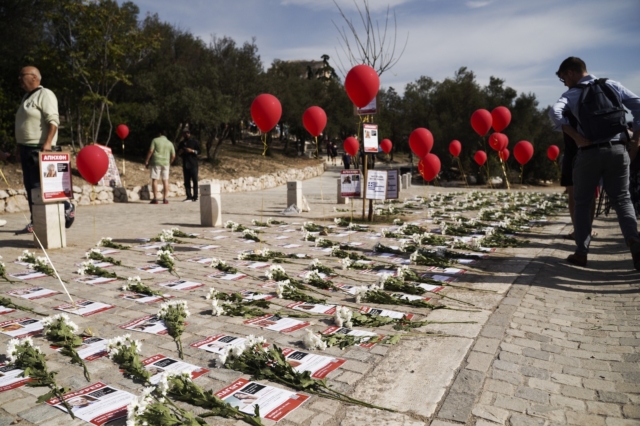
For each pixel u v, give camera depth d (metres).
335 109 41.50
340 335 3.53
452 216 12.05
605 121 5.23
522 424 2.37
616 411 2.50
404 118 44.06
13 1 18.98
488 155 29.34
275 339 3.57
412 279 5.20
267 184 25.56
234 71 26.81
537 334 3.61
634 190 8.66
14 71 16.05
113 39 18.44
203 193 10.14
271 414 2.47
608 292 4.77
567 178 6.80
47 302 4.54
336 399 2.62
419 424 2.36
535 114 31.44
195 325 3.89
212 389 2.76
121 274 5.72
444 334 3.60
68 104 19.84
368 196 10.90
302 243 8.02
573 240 8.05
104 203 15.10
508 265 6.00
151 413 2.31
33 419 2.47
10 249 7.24
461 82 32.69
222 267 5.89
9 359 3.16
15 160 15.02
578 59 5.66
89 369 3.07
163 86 24.36
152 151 14.89
